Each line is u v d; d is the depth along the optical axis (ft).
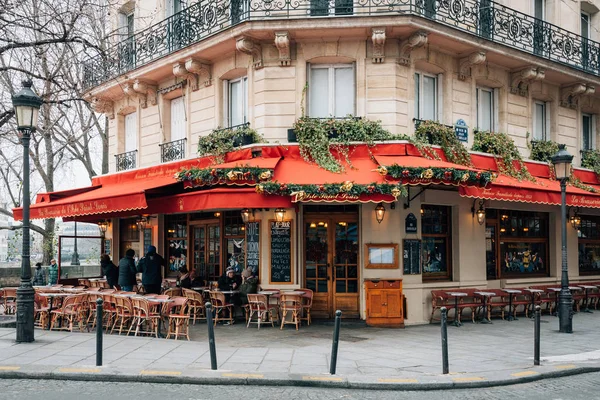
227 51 46.44
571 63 55.77
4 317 42.04
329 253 43.55
